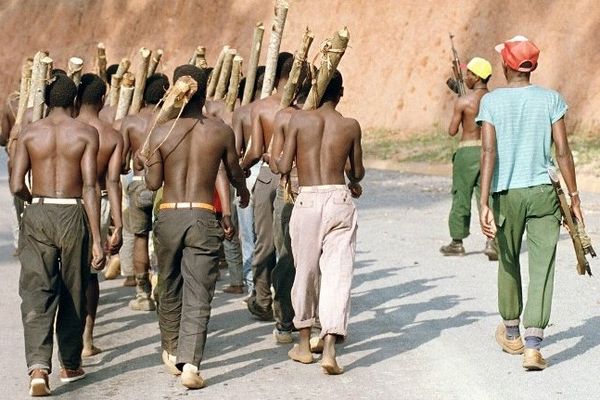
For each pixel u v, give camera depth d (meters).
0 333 11.25
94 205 9.09
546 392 8.74
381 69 37.53
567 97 32.03
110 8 50.03
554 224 9.41
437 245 16.39
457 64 15.78
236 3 45.66
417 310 11.93
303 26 41.03
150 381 9.39
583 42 32.66
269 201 11.26
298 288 9.68
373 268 14.55
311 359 9.84
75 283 9.20
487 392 8.78
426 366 9.62
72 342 9.34
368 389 8.95
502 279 9.84
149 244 12.47
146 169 9.23
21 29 52.12
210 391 9.00
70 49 50.56
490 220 9.41
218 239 9.19
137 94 12.33
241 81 13.01
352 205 9.47
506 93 9.50
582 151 28.09
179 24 47.22
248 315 12.03
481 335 10.70
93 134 9.14
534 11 34.22
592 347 10.10
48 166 9.03
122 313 12.34
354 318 11.66
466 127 15.12
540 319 9.28
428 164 29.67
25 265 8.95
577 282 13.10
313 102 9.58
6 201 22.02
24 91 12.67
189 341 8.98
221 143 9.27
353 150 9.58
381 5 38.75
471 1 36.16
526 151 9.42
